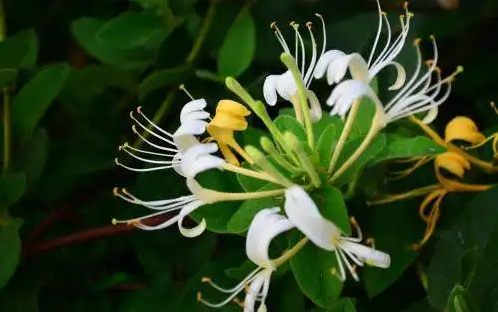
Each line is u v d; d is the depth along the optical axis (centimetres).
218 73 38
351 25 38
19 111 38
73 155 39
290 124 31
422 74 35
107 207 39
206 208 31
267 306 34
